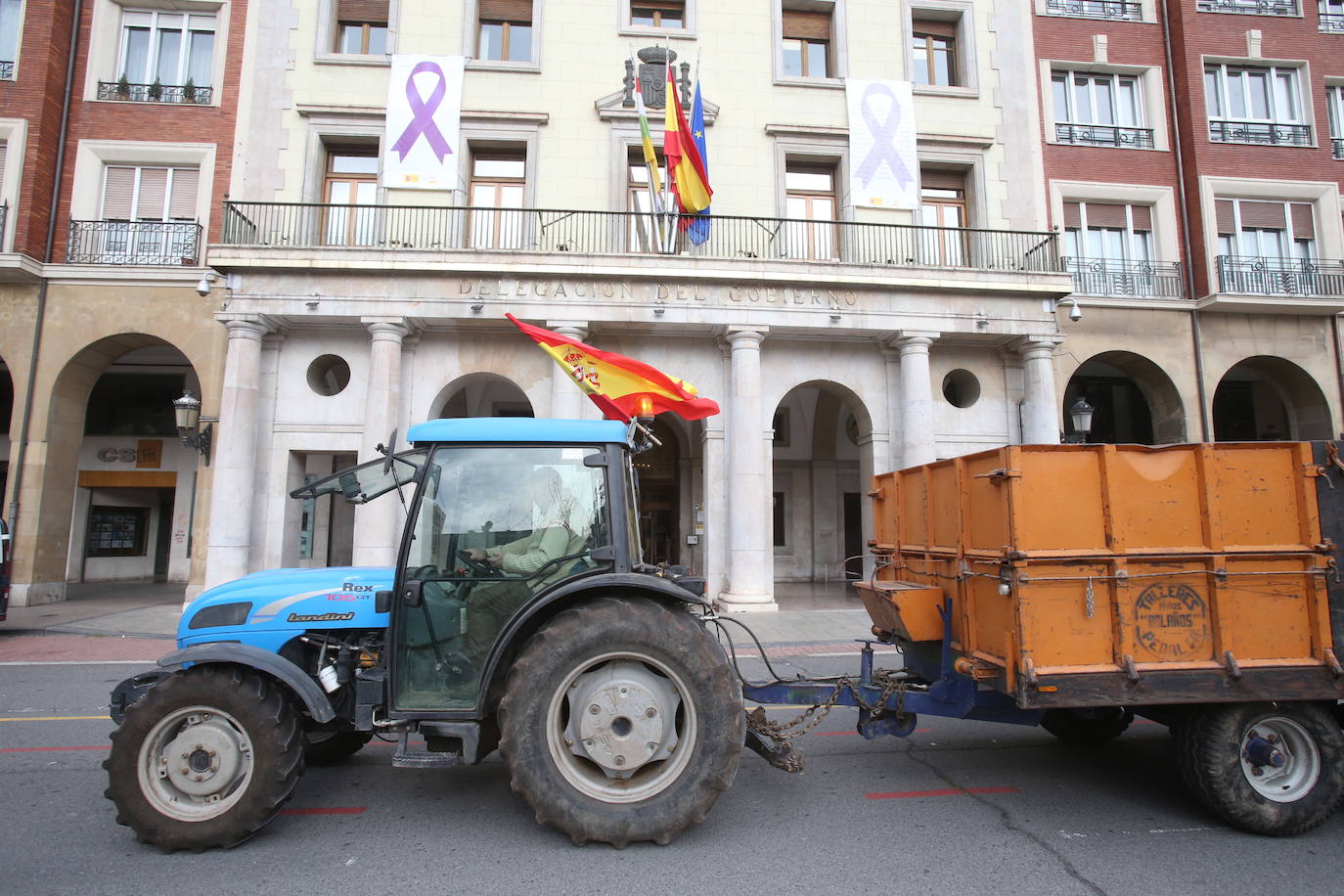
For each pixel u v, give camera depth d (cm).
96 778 509
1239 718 409
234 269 1462
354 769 520
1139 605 407
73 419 1647
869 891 339
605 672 402
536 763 382
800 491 2217
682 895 335
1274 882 350
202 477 1548
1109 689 398
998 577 417
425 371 1560
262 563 1495
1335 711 441
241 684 394
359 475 450
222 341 1591
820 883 347
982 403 1670
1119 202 1853
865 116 1728
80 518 2047
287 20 1677
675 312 1506
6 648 1112
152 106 1666
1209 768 406
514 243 1656
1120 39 1900
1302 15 1920
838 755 559
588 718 394
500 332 1559
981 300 1584
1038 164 1803
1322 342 1828
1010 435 1661
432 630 420
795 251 1716
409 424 1540
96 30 1684
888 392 1648
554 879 351
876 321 1552
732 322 1517
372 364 1474
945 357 1677
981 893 338
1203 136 1845
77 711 719
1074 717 559
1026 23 1841
